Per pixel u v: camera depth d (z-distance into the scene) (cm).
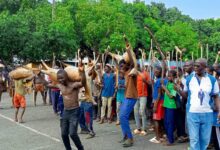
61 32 2823
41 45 2741
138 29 4391
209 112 693
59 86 756
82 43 3809
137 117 1006
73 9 3719
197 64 691
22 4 4419
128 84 863
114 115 1259
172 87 849
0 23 2673
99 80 1173
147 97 1019
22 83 1181
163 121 903
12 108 1576
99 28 3550
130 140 862
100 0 3697
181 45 4588
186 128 891
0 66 2005
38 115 1359
